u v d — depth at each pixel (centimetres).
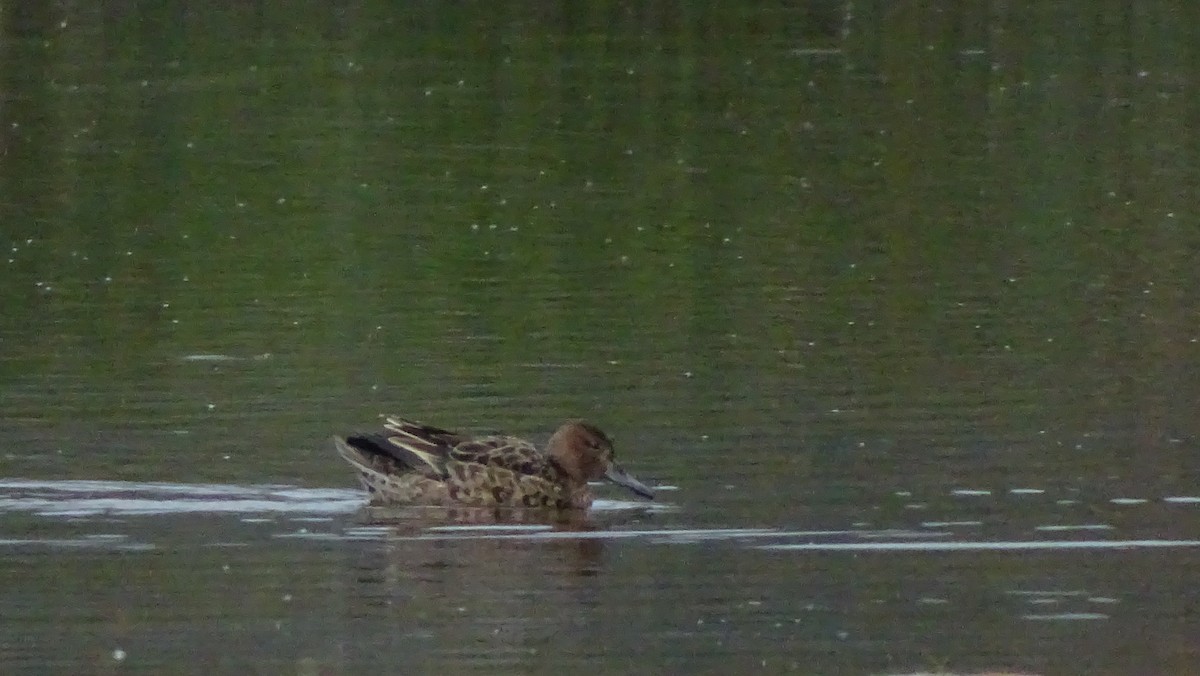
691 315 2041
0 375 1838
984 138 2945
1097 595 1280
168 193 2667
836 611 1257
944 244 2358
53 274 2262
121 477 1545
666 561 1366
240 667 1169
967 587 1300
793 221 2477
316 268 2286
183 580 1323
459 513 1500
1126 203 2550
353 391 1777
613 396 1753
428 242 2395
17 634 1223
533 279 2212
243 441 1642
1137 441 1602
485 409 1722
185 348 1939
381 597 1293
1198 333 1939
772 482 1520
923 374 1814
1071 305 2064
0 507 1480
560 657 1182
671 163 2795
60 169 2795
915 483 1512
